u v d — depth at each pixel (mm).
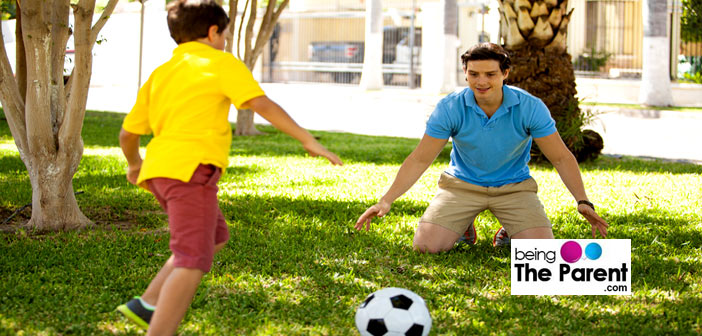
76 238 5441
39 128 5645
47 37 5531
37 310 3936
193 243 3170
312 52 29531
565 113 10031
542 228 4898
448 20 23328
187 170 3156
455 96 4832
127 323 3805
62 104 5781
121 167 8914
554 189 7750
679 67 22953
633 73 22906
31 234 5641
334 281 4508
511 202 4977
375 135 14320
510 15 10078
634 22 24594
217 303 4062
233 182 8070
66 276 4520
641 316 3979
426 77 24984
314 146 3186
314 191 7559
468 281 4570
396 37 27797
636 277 4684
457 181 5082
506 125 4770
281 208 6648
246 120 13477
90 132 13125
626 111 18500
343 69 28516
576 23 23609
